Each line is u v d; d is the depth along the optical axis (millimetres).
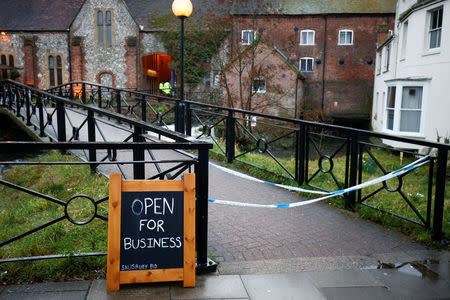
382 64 22094
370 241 4109
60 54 31609
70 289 2871
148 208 2928
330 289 3002
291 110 26484
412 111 15375
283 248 3863
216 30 22797
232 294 2881
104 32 31281
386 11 29312
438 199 4066
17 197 6238
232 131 7789
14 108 13352
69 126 11055
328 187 6234
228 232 4250
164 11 32594
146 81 34406
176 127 10227
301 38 30141
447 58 13227
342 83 30234
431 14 14656
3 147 2611
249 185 6230
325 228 4457
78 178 6055
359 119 28406
